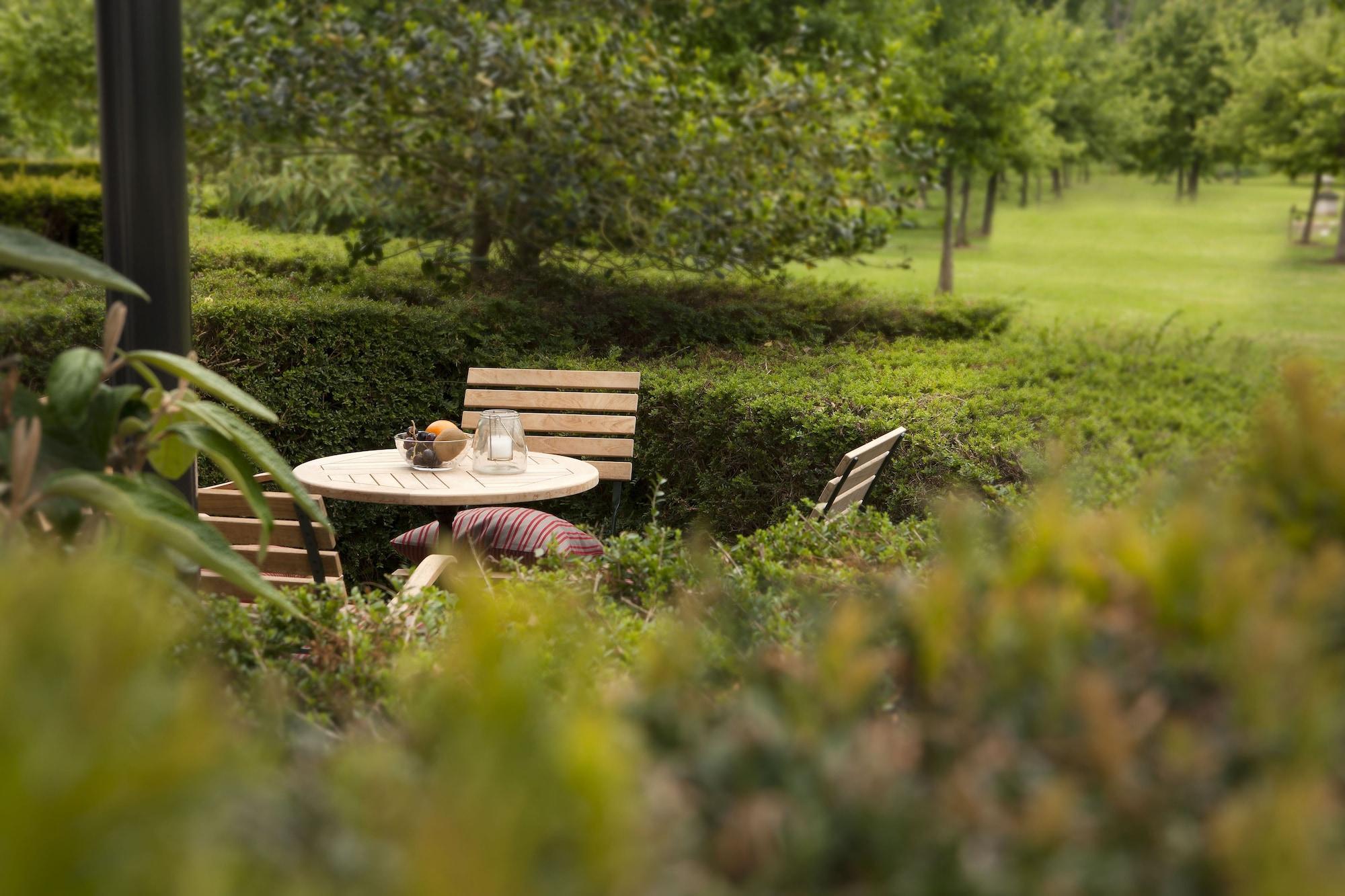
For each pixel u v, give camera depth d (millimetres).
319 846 814
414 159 7566
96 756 720
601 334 6926
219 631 1979
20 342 3834
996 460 4008
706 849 854
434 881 695
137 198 2605
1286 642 1030
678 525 5527
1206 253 16656
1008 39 12336
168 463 2125
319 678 1839
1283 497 1418
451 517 4398
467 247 7938
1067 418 4191
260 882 739
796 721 982
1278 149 15562
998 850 851
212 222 9289
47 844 672
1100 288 14586
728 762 927
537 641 1696
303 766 1025
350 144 7652
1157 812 884
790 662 1160
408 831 785
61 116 14562
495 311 6402
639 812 836
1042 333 6770
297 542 3324
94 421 1882
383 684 1759
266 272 7199
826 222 7586
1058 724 969
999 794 898
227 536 3346
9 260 1759
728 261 7312
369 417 5766
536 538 4004
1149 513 1432
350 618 2150
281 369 5586
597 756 799
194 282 6039
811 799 872
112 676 805
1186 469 1557
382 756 911
